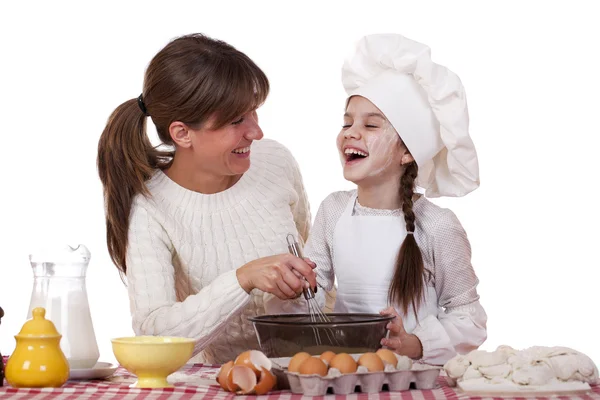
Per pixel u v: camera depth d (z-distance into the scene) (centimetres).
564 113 548
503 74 545
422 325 188
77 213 569
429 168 212
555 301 555
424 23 536
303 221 239
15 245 561
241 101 189
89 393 144
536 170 560
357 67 211
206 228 207
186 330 182
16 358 151
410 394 142
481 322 201
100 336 554
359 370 144
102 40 549
